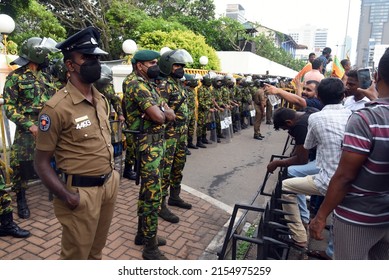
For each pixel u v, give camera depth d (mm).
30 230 3709
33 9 13070
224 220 4328
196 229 4027
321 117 3188
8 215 3494
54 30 13758
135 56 3354
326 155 3129
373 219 1958
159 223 4117
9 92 3658
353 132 1887
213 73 8953
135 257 3314
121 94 6816
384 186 1922
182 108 4336
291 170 3771
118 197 4844
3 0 11047
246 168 6988
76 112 2104
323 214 2070
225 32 21766
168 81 4266
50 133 2049
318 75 5707
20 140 3799
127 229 3893
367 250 2037
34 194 4746
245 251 3713
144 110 3115
